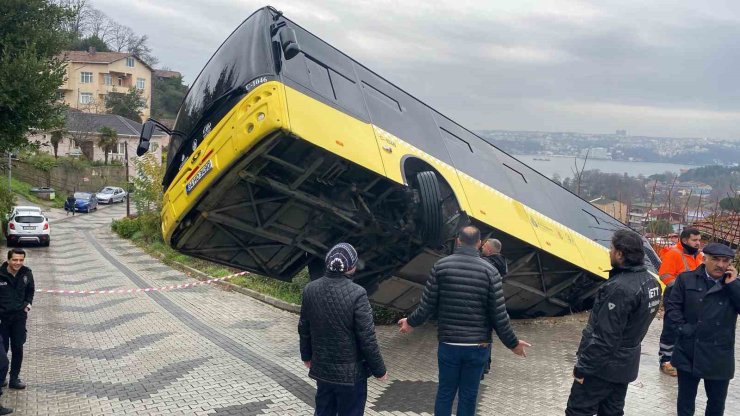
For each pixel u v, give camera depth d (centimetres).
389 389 703
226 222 717
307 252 815
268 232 747
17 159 4684
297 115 618
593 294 1102
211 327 1088
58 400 674
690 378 519
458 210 792
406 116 822
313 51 727
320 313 465
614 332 430
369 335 460
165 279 1781
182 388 718
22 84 1272
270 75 636
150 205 3094
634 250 441
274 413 629
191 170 684
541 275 998
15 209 2791
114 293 1498
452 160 854
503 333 493
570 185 1558
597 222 1149
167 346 941
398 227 746
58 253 2472
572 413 455
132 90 7506
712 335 500
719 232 1280
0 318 692
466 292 493
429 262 848
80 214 4488
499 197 895
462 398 502
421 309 509
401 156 746
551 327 1051
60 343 980
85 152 6144
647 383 723
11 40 1330
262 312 1237
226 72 702
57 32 1405
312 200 688
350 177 707
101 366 830
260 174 666
